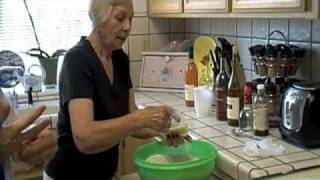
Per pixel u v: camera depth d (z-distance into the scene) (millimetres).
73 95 1282
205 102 1928
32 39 2568
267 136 1585
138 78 2738
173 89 2518
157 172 1362
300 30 1766
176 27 2801
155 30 2742
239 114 1713
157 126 1349
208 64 2203
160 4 2439
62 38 2648
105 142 1254
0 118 746
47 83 2467
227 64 1845
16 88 2447
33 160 840
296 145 1467
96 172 1453
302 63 1758
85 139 1242
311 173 1259
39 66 2504
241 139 1573
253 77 2107
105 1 1338
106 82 1382
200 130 1706
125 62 1522
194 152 1532
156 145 1580
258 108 1581
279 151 1400
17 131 787
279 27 1899
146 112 1329
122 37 1392
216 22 2439
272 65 1642
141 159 1474
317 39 1674
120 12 1349
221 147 1484
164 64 2541
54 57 2453
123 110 1482
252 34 2105
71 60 1323
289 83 1616
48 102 2381
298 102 1424
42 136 857
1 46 2510
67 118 1346
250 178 1260
